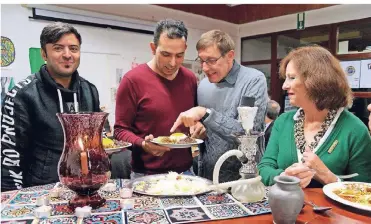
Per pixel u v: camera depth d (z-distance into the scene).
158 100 1.78
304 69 1.42
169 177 1.38
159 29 1.67
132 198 1.16
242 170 1.17
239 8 5.02
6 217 0.98
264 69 5.19
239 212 1.02
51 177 1.62
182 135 1.66
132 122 1.83
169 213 1.01
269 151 1.59
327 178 1.31
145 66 1.85
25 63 3.44
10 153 1.54
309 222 0.95
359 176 1.39
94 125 1.06
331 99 1.42
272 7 4.60
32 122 1.60
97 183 1.05
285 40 4.84
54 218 0.98
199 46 1.69
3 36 3.25
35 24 3.47
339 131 1.43
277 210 0.89
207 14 4.61
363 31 3.99
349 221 0.96
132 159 1.85
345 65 4.21
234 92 1.73
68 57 1.59
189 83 1.92
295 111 1.66
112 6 3.88
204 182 1.35
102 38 4.00
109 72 4.10
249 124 1.17
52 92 1.65
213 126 1.56
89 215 0.98
